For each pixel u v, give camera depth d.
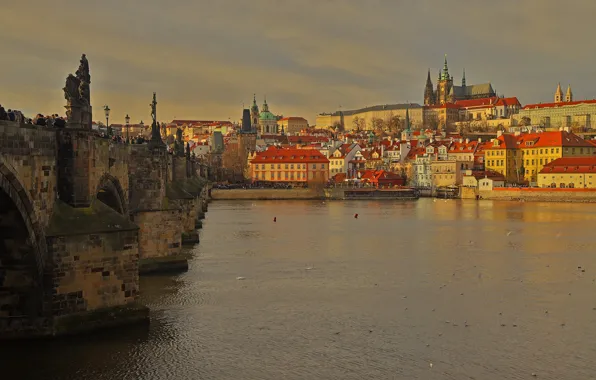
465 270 106.38
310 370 58.72
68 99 61.53
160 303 79.75
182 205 133.50
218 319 73.12
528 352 64.38
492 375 58.38
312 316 75.75
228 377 56.59
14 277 57.78
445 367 60.03
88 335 60.50
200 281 93.19
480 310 79.81
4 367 55.94
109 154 73.69
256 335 67.94
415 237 151.38
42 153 57.47
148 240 99.06
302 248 130.12
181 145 180.88
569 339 68.50
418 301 84.00
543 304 83.19
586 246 136.25
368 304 81.94
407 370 59.22
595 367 60.62
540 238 150.25
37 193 56.25
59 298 59.16
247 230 163.12
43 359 57.59
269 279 96.38
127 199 86.69
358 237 150.38
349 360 61.44
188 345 63.75
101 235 61.19
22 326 58.75
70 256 59.50
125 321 62.78
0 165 49.12
